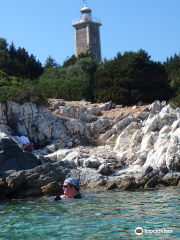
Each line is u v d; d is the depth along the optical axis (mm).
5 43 46000
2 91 24750
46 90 31562
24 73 39719
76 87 31406
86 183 16328
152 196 12508
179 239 6512
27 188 14273
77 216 8773
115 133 24781
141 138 21969
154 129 22906
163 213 8906
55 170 15430
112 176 17812
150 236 6742
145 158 19625
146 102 31094
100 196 12820
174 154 17594
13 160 15469
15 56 42125
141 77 31594
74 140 23906
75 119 24781
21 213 9633
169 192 13672
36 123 23734
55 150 22125
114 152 21375
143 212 9125
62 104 28406
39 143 23438
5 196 13727
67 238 6711
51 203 11383
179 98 29469
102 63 36188
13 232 7297
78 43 75125
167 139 19938
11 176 13898
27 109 23859
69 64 40438
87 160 18797
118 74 31797
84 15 74500
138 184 15516
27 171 14719
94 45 74688
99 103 30750
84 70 34875
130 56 32938
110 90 30828
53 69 36688
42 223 8070
